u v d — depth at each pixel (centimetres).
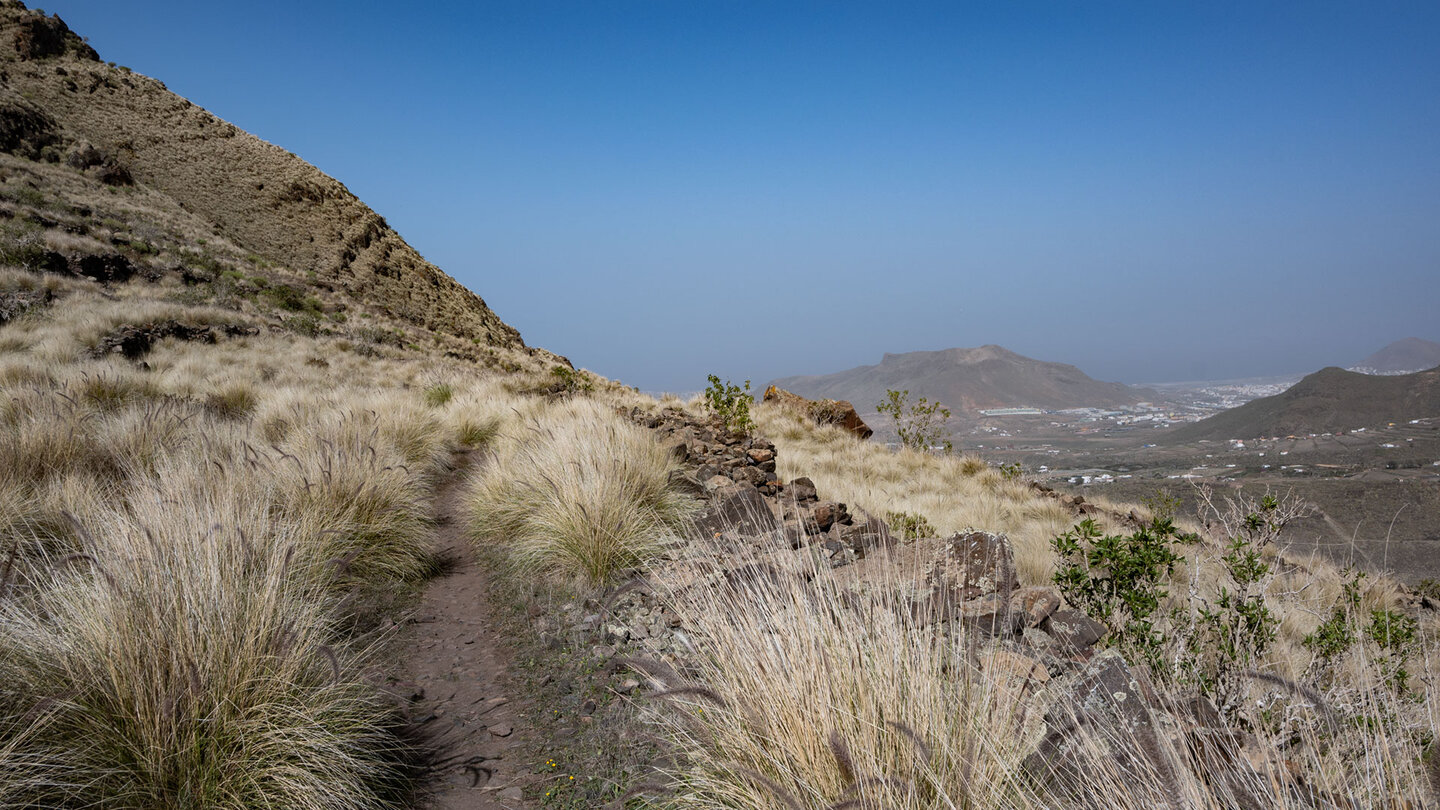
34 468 618
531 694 396
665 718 314
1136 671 259
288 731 296
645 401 2173
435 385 1911
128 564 327
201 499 460
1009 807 212
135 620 297
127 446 708
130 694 282
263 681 308
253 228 5034
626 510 605
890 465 1642
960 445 2028
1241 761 208
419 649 459
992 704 251
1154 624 426
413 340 3475
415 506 684
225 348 2231
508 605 532
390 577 577
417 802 299
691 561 479
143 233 3531
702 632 345
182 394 1266
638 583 394
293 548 425
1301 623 532
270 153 5950
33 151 4256
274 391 1454
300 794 280
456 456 1138
